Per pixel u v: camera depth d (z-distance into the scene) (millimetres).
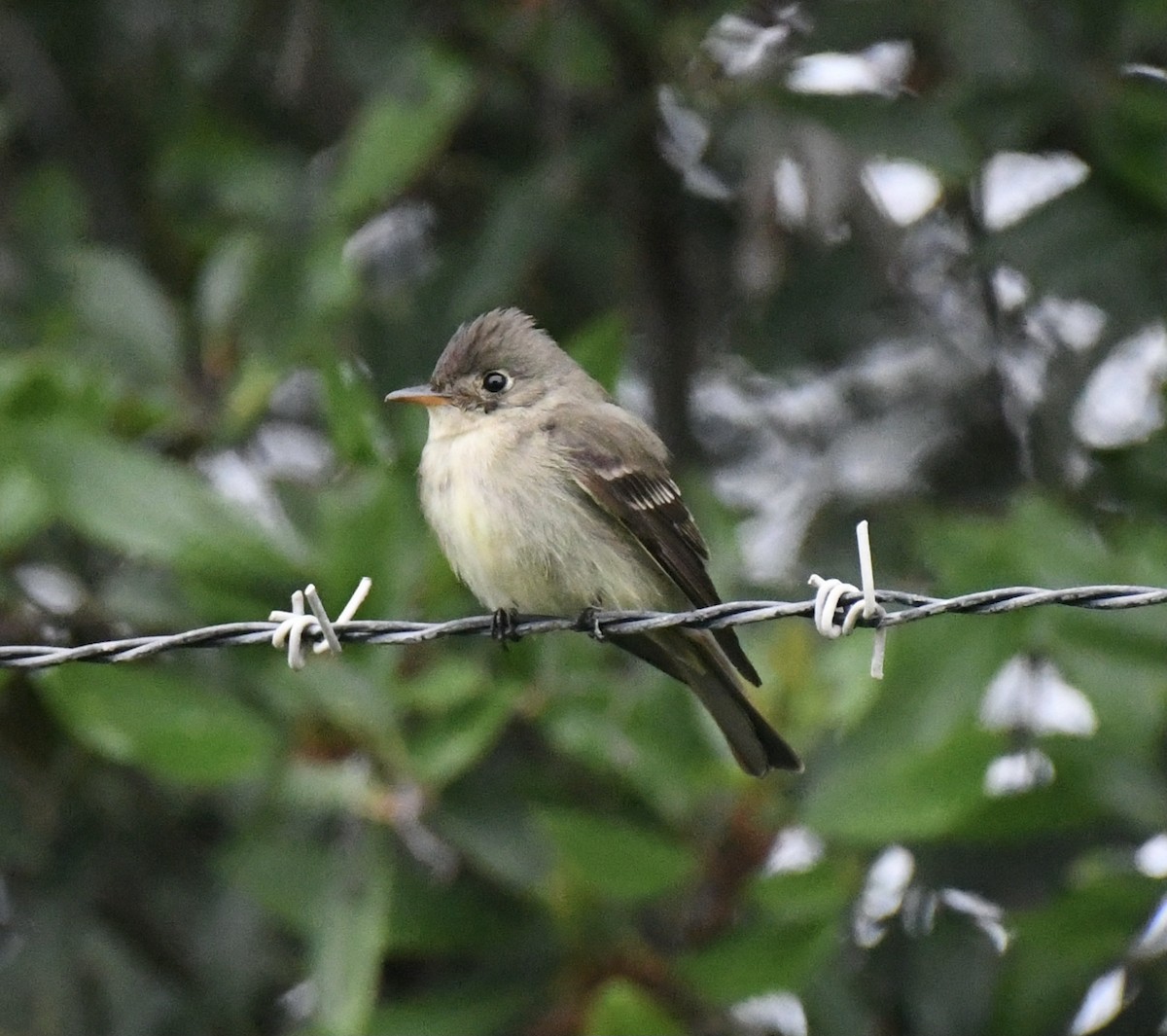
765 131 11828
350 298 11898
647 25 12086
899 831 9945
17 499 10891
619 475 10820
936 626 10453
